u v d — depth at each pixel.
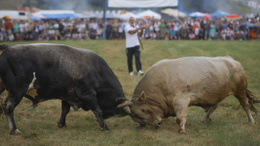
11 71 8.37
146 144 8.13
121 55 25.72
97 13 56.03
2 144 7.95
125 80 17.02
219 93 9.91
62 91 9.15
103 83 9.70
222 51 27.92
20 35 40.66
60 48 9.18
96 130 9.63
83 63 9.35
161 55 26.38
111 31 42.62
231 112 11.74
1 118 10.30
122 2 41.84
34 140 8.41
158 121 9.55
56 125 10.19
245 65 22.16
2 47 8.45
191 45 31.38
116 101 9.76
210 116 10.66
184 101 9.23
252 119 10.59
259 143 8.13
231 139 8.36
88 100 9.36
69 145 7.98
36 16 52.06
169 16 56.22
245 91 10.63
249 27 41.97
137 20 47.53
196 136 8.95
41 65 8.70
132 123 10.63
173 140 8.44
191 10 70.81
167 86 9.42
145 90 9.71
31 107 12.20
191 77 9.44
